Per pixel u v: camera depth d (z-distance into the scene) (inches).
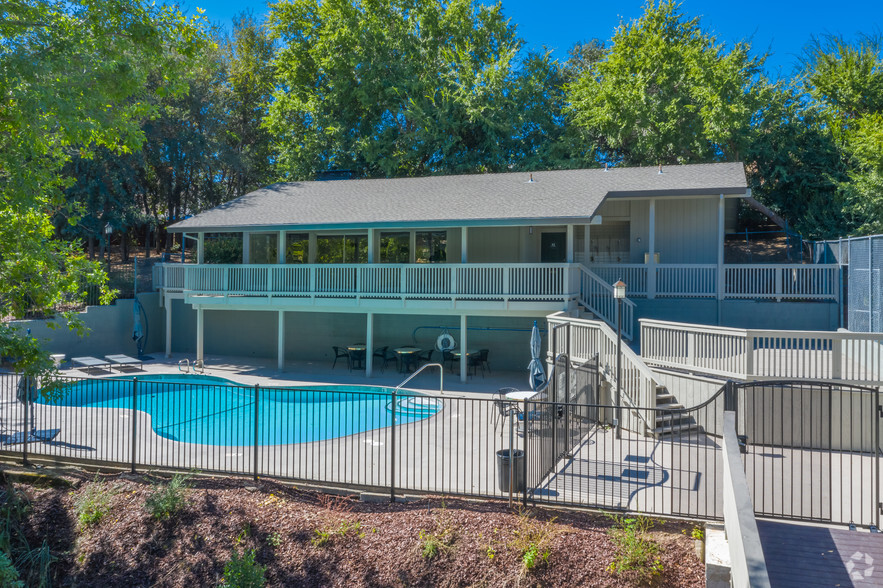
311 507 376.2
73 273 474.3
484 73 1344.7
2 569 332.2
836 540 293.1
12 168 426.6
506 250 895.1
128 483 414.9
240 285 834.2
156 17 495.5
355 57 1326.3
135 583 345.1
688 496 355.6
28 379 474.3
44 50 426.3
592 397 525.0
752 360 469.7
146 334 995.3
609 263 876.0
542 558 308.7
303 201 920.3
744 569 199.5
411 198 868.6
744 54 1301.7
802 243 1162.0
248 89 1621.6
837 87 1283.2
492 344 855.7
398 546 334.6
